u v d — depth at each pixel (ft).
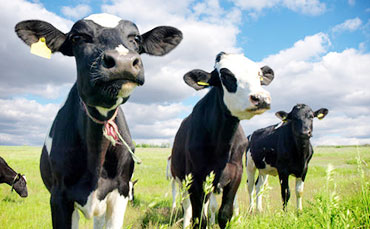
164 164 95.61
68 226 12.76
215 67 19.53
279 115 31.17
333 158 105.60
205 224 18.11
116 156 13.17
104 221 15.33
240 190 40.40
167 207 30.89
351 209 11.59
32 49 11.99
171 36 13.97
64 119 13.43
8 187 41.14
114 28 10.61
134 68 8.98
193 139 19.61
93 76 9.25
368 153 104.37
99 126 11.82
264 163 34.50
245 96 17.20
